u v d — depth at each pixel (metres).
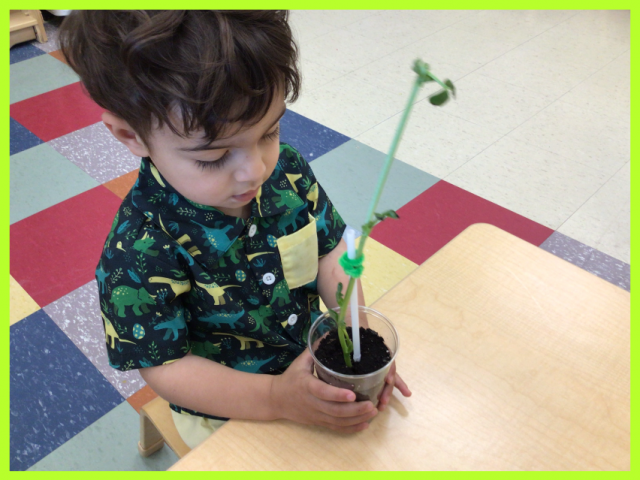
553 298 0.78
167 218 0.70
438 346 0.72
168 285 0.70
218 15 0.53
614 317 0.75
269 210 0.78
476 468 0.60
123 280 0.68
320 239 0.90
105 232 1.80
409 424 0.64
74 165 2.06
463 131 2.25
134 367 0.71
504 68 2.65
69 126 2.25
